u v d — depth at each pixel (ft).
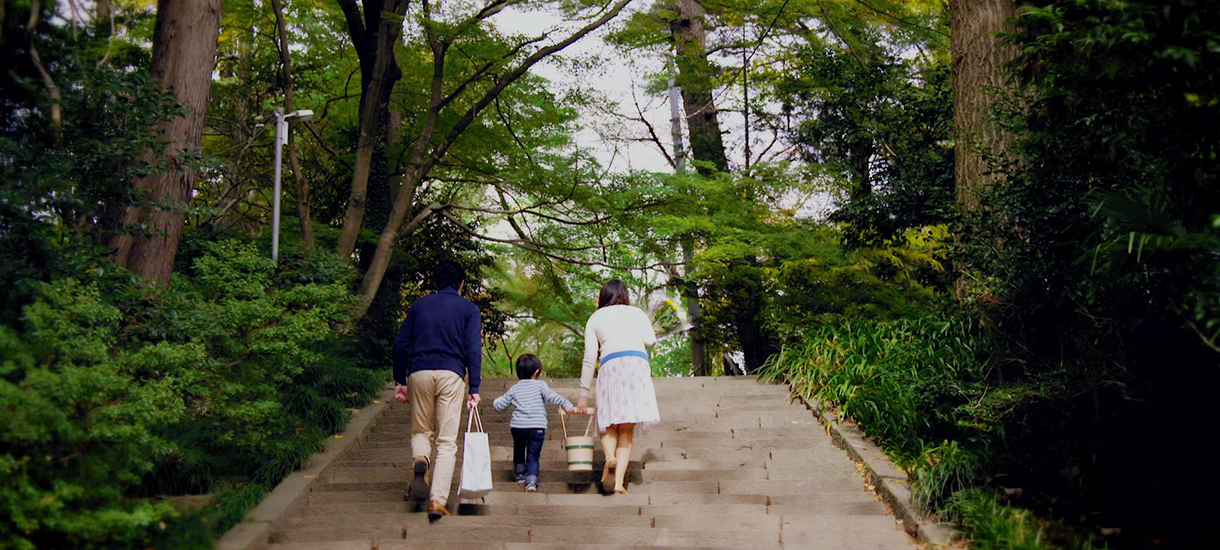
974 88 28.81
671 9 53.57
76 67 20.58
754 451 25.35
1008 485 20.80
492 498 22.16
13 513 14.12
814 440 25.86
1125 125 17.21
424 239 50.21
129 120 21.11
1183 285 16.53
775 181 46.80
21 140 19.99
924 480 20.35
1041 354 21.86
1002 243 22.88
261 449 23.26
